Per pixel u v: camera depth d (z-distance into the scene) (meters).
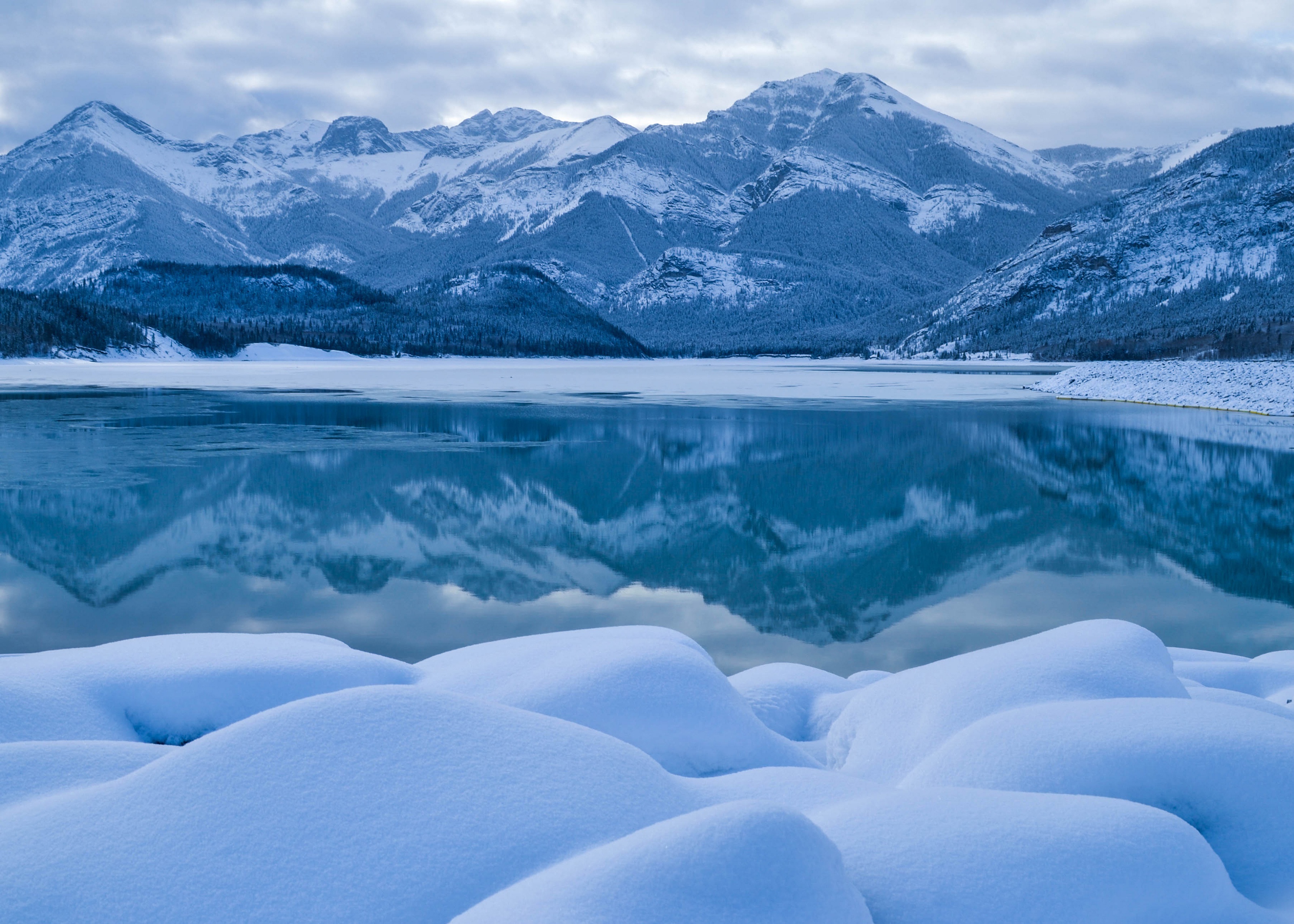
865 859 2.87
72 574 12.85
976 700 4.72
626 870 2.41
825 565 14.02
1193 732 3.75
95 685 4.96
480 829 2.73
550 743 3.25
